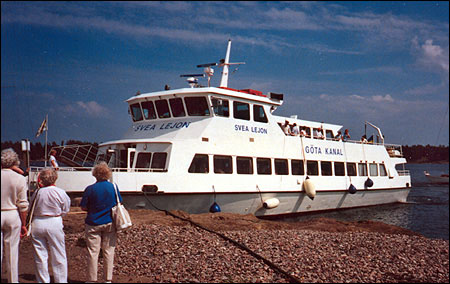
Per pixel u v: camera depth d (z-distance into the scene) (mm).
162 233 11055
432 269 10102
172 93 17844
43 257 6035
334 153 23641
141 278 7367
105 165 6492
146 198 15445
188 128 17312
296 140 21141
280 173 20109
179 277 7598
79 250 9078
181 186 16016
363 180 25531
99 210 6293
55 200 6074
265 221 15406
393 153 29703
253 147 18812
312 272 8742
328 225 15523
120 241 10000
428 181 60281
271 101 19844
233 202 18000
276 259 9391
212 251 9625
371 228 15992
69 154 17828
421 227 21375
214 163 17250
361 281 8539
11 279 5574
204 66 19812
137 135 18469
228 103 18125
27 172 13906
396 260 10633
